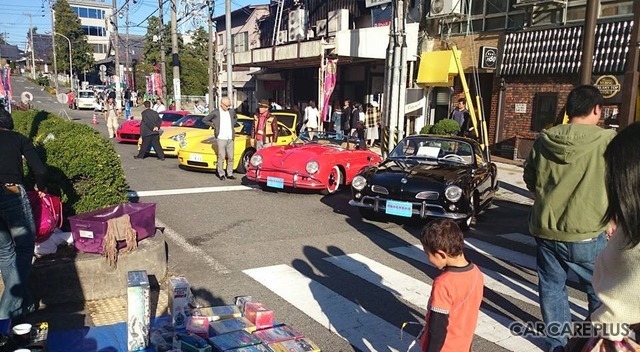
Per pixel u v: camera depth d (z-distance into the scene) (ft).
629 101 26.50
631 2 39.01
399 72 37.73
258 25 103.04
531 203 32.81
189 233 22.62
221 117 36.06
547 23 44.93
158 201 28.99
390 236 23.38
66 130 20.85
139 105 149.79
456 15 51.90
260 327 12.23
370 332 13.41
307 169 30.86
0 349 10.16
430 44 56.34
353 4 69.97
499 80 48.73
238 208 27.94
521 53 46.24
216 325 11.99
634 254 5.26
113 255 15.10
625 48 38.27
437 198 23.79
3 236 12.62
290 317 14.21
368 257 20.01
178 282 12.88
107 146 18.95
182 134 46.57
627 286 5.34
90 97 140.87
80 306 14.55
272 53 66.39
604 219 5.94
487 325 14.05
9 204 12.50
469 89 52.54
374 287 16.70
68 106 150.30
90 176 18.06
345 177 33.37
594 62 39.91
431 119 56.95
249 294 15.78
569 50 42.47
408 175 25.25
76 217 15.93
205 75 140.05
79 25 238.68
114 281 15.30
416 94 55.88
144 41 205.16
